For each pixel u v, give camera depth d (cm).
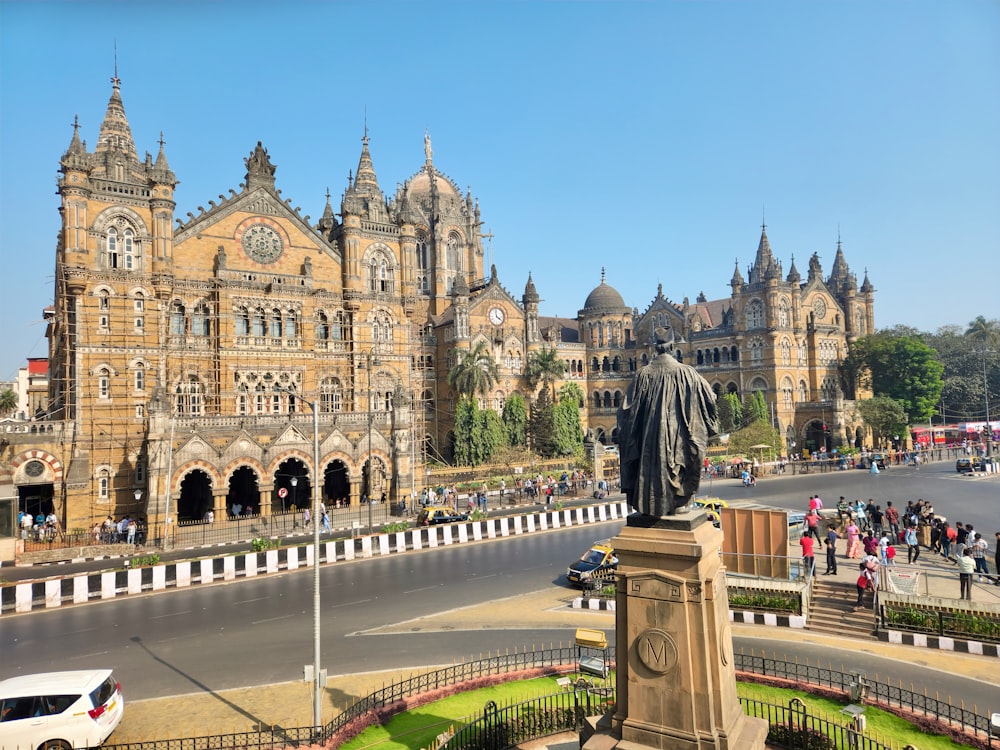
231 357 6000
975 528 4188
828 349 10538
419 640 2544
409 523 5128
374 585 3403
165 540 4569
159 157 5662
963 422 11262
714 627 1290
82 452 5134
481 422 7762
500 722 1644
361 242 6894
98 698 1720
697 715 1267
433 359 8956
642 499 1373
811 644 2436
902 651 2345
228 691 2091
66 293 5328
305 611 2970
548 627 2678
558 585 3338
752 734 1319
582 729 1457
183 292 5884
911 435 10112
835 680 2056
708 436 1391
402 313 7125
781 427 9625
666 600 1308
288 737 1736
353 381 6712
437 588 3319
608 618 2784
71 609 3109
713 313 11700
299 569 3831
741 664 2233
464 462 7638
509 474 7250
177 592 3384
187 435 5141
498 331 9394
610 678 2061
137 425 5444
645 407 1426
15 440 4919
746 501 5541
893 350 10081
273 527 5131
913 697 1927
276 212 6450
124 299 5450
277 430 5619
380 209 7275
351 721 1759
